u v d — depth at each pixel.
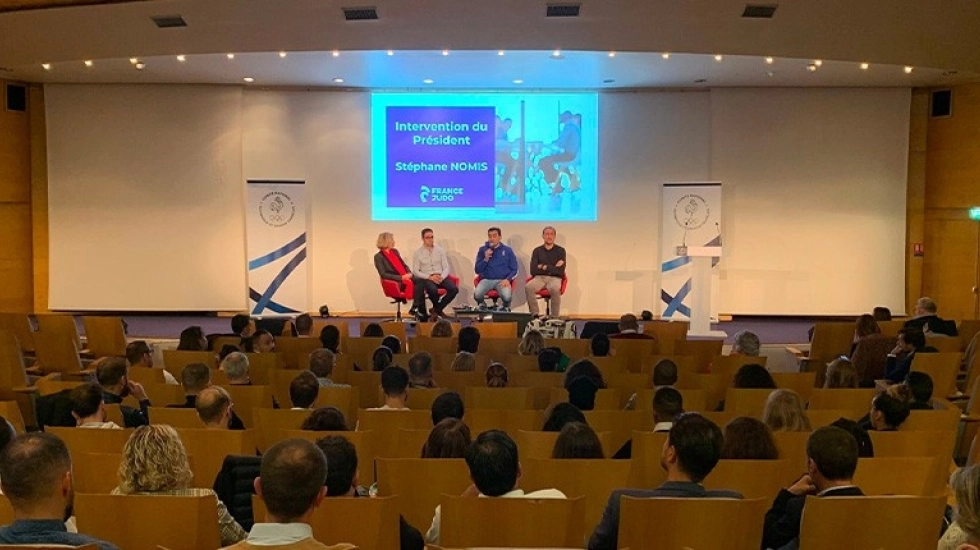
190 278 15.95
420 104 15.99
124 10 11.78
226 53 12.64
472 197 16.03
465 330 9.27
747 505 3.35
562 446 4.50
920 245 15.85
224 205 15.94
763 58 12.76
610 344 9.82
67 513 3.50
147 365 7.93
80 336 13.80
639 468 4.80
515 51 12.43
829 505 3.34
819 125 15.65
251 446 4.81
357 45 12.17
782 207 15.72
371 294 16.03
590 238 16.02
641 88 15.87
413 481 4.30
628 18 11.37
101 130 15.83
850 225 15.67
